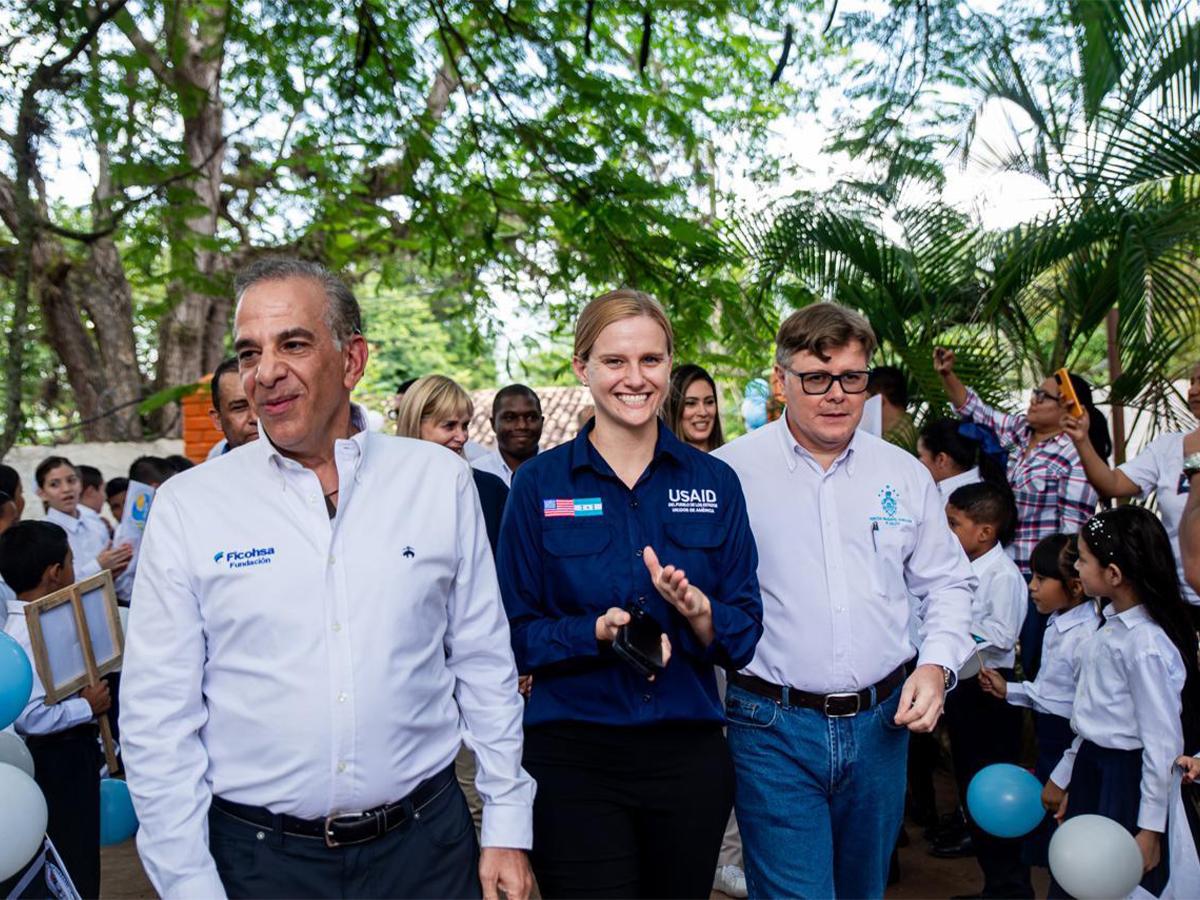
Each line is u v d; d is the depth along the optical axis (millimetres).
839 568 3070
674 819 2705
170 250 8945
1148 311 5523
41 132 6887
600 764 2701
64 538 4059
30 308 12227
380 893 2262
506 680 2504
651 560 2502
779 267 6738
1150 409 5941
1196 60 5520
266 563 2211
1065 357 6363
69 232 7312
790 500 3123
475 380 26250
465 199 8734
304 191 9609
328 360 2277
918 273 6523
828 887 3043
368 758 2221
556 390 21078
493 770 2447
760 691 3088
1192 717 3400
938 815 5418
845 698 3041
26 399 15664
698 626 2609
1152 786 3236
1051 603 4137
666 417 4699
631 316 2727
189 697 2205
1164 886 3311
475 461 5176
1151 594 3369
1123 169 5703
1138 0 5629
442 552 2363
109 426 13930
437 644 2385
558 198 8453
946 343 6535
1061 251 5891
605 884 2691
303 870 2215
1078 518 5273
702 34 8602
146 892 4871
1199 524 3244
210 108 10367
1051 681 4062
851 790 3098
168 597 2199
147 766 2148
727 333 8023
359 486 2322
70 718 3527
